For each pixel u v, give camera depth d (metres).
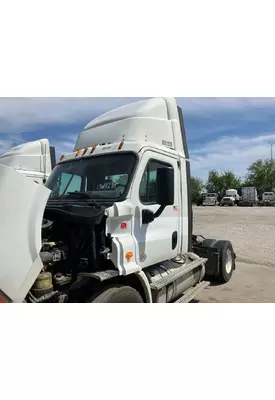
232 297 5.75
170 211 4.48
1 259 2.59
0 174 2.67
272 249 10.35
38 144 9.07
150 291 3.73
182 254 4.95
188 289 5.09
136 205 3.69
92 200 3.46
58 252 3.27
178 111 5.23
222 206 41.12
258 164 56.53
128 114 4.47
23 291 2.73
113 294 3.17
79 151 4.37
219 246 6.75
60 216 3.33
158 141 4.55
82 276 3.26
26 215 2.76
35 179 8.45
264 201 40.28
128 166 3.79
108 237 3.35
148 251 3.84
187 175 5.12
